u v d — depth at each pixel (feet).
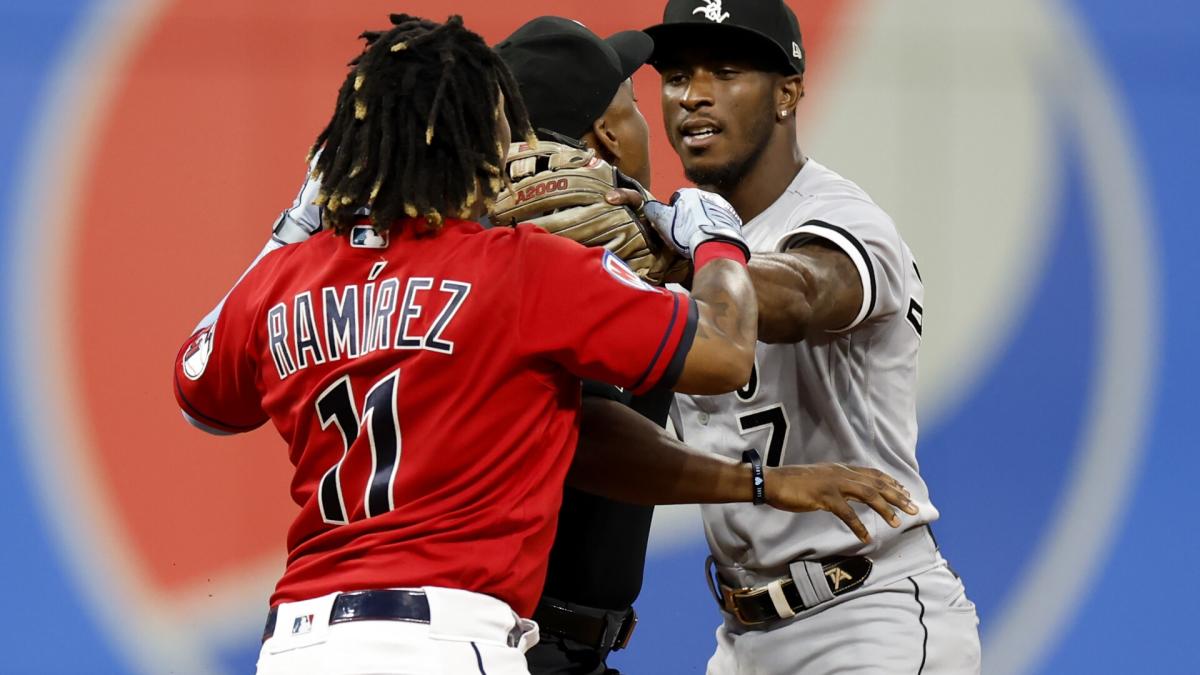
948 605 25.16
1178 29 41.68
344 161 17.65
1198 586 41.63
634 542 22.49
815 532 24.17
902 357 24.71
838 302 22.02
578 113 22.52
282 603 17.49
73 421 38.78
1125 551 41.70
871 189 41.34
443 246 17.51
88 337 38.91
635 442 20.44
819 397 23.97
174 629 39.09
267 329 18.38
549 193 19.89
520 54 22.44
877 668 23.94
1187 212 41.70
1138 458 41.81
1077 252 41.52
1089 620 41.57
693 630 40.65
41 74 38.63
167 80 39.17
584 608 22.02
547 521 17.42
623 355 16.88
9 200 38.52
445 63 17.28
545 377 17.22
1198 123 41.60
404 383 16.90
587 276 17.02
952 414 41.52
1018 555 41.55
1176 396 41.47
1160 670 41.57
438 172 17.48
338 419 17.37
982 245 41.60
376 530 16.93
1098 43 41.55
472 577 16.71
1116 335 41.73
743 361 17.33
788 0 41.09
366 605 16.49
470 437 16.84
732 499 20.35
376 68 17.37
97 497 38.81
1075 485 41.68
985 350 41.57
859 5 41.22
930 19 41.37
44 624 38.55
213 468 39.42
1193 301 41.39
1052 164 41.65
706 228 19.01
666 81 25.82
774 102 25.41
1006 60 41.60
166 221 39.24
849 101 41.24
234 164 39.50
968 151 41.55
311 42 39.81
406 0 40.14
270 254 19.74
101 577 38.81
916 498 25.09
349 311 17.53
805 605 24.45
